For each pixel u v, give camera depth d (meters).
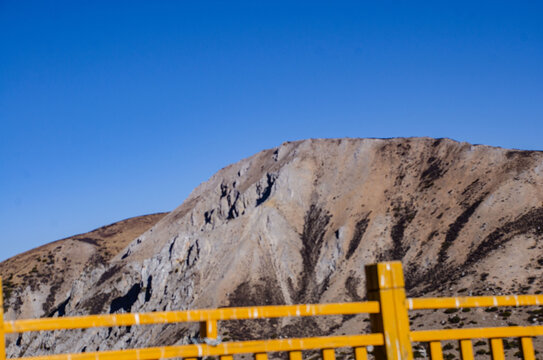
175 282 111.94
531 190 107.19
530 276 86.75
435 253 104.06
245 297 104.94
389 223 116.50
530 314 72.19
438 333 6.57
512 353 48.44
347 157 135.62
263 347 5.92
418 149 132.50
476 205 110.06
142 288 114.81
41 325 5.43
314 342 6.12
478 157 122.06
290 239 117.88
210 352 5.75
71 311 123.25
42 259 168.38
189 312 5.80
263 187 135.00
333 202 125.81
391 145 136.25
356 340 6.26
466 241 102.88
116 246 181.38
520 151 119.94
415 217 115.62
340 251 113.50
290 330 87.44
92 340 101.44
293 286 109.00
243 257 112.31
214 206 142.62
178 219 146.38
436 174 123.81
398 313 6.43
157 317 5.67
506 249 94.88
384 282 6.46
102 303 118.62
